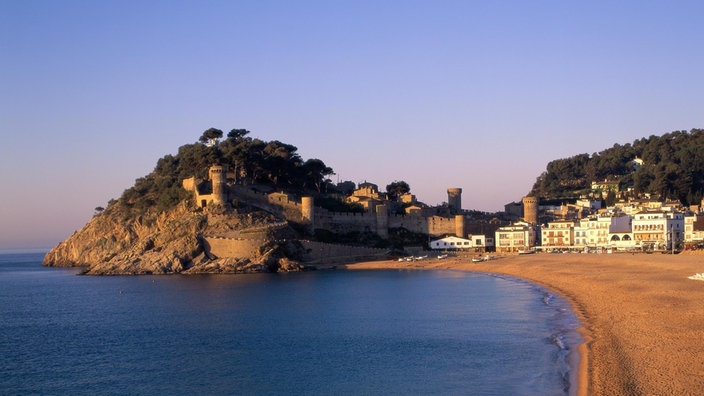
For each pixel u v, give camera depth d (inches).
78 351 3075.8
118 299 5182.1
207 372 2578.7
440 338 3024.1
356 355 2758.4
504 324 3275.1
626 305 3299.7
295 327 3521.2
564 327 2992.1
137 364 2760.8
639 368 2087.8
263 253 7199.8
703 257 5428.2
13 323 4072.3
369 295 4886.8
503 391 2096.5
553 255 7091.5
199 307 4466.0
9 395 2358.5
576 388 1998.0
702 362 2079.2
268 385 2359.7
